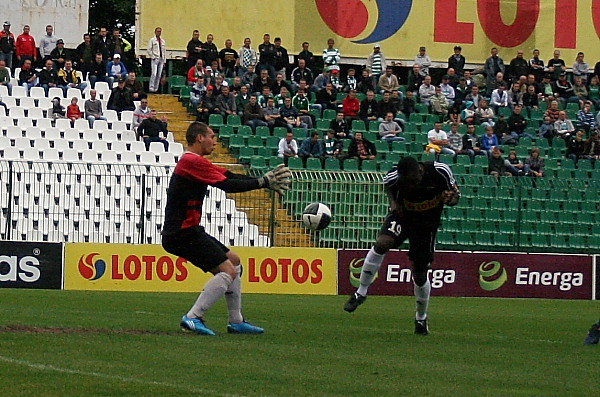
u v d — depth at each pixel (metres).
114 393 18.22
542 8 91.69
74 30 85.56
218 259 28.09
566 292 62.03
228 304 29.17
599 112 86.19
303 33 86.56
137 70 117.38
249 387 19.23
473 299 58.12
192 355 23.56
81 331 28.23
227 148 76.50
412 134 81.00
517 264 61.25
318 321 36.97
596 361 25.30
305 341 27.89
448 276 60.16
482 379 21.42
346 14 87.44
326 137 76.88
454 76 87.12
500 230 71.50
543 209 72.50
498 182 70.31
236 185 27.02
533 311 48.31
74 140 72.56
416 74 87.75
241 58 82.81
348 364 23.14
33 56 81.38
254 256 57.06
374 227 62.44
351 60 87.62
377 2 88.06
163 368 21.38
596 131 84.31
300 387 19.45
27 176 61.16
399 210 29.95
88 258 54.88
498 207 71.50
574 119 88.81
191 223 27.62
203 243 27.84
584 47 92.62
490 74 88.62
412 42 88.94
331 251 58.19
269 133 77.38
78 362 21.94
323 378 20.72
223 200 60.44
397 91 84.31
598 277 62.41
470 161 78.44
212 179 27.09
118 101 77.56
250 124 77.38
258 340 27.58
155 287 55.66
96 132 73.94
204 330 28.22
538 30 91.56
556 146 83.88
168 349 24.56
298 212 61.22
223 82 79.75
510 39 91.06
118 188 60.56
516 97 88.00
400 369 22.58
